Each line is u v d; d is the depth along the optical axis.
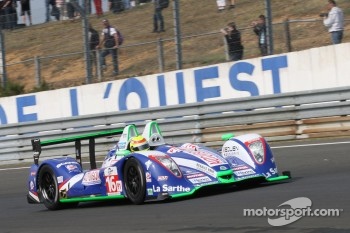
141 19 73.44
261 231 22.20
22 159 59.22
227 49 59.59
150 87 60.44
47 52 78.94
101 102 62.50
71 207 34.88
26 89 75.06
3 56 69.75
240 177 30.02
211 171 29.58
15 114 66.00
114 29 65.06
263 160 31.39
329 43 66.62
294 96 50.69
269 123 51.31
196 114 53.56
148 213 28.09
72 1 64.62
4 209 36.62
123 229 25.56
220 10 74.81
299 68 54.78
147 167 29.59
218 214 25.91
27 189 43.88
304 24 72.75
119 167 30.69
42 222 30.44
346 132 48.75
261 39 57.72
